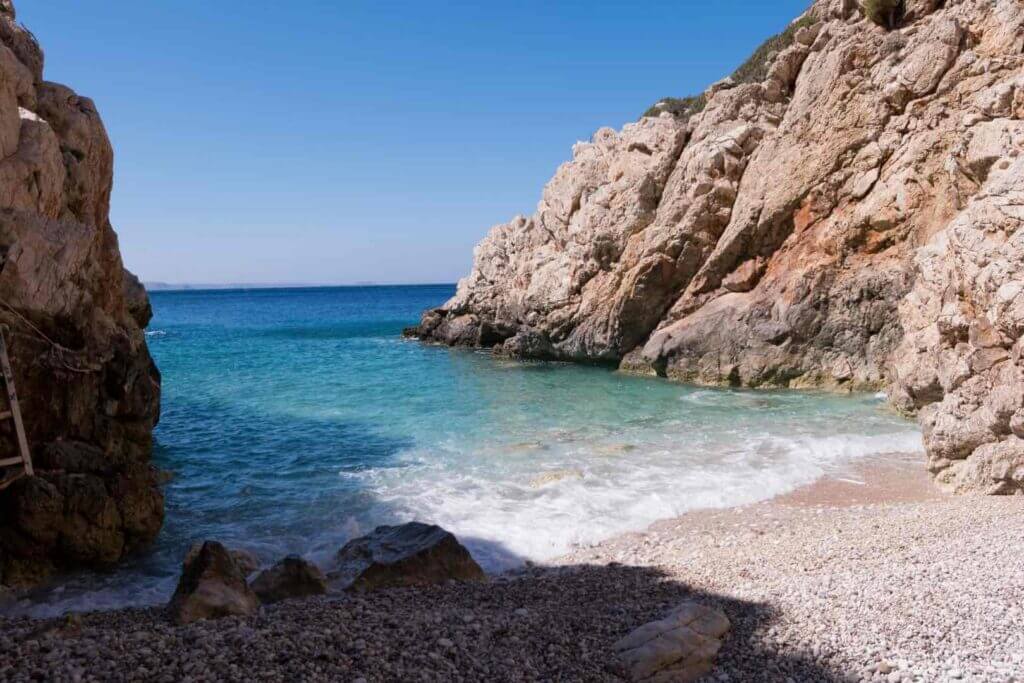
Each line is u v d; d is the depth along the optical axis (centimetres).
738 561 1195
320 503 1683
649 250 3825
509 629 875
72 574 1279
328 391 3384
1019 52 2761
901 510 1456
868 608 901
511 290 5003
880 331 3103
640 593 1062
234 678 682
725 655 798
